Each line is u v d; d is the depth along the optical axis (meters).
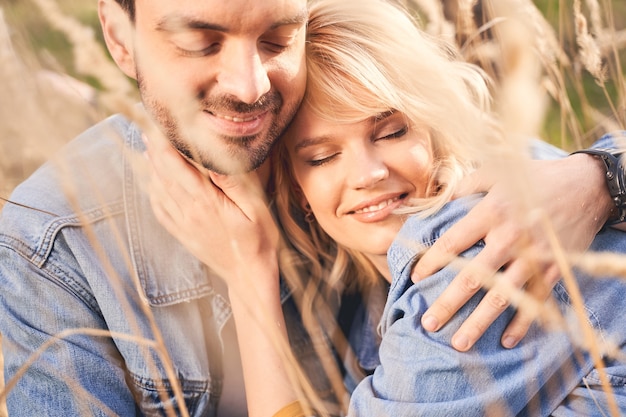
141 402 1.62
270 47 1.36
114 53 1.52
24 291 1.58
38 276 1.58
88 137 1.68
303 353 1.71
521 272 1.28
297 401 1.50
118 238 1.40
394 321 1.45
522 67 0.66
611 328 1.38
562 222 1.34
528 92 0.67
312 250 1.76
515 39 0.65
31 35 1.40
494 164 0.89
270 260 1.61
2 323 1.59
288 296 1.71
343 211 1.56
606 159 1.43
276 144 1.60
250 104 1.34
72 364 1.53
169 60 1.33
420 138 1.53
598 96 2.42
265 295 1.57
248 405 1.53
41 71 1.26
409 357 1.35
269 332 1.35
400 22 1.59
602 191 1.42
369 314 1.75
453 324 1.32
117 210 1.65
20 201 1.64
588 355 1.38
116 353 1.63
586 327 1.08
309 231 1.77
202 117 1.38
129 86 1.24
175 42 1.29
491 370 1.32
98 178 1.64
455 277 1.33
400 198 1.55
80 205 1.63
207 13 1.23
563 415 1.38
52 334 1.56
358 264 1.74
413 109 1.49
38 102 1.12
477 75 1.73
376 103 1.46
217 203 1.57
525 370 1.33
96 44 1.23
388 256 1.47
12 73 1.15
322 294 1.79
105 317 1.60
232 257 1.58
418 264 1.40
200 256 1.51
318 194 1.56
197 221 1.56
